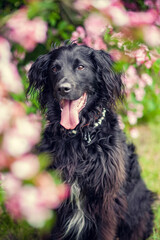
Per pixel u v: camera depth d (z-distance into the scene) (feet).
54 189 4.80
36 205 4.60
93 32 9.80
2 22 7.00
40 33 7.18
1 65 4.76
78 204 8.66
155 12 10.09
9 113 4.47
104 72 9.11
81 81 8.71
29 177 4.48
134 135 16.37
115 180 8.54
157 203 12.30
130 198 9.91
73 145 8.62
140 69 13.47
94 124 8.67
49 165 8.62
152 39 6.13
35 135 4.59
